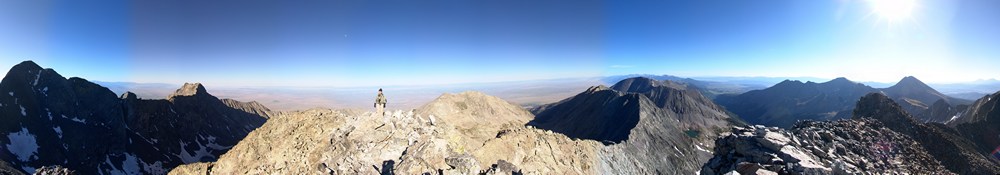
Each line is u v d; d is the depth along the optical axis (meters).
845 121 51.38
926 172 40.97
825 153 37.34
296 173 65.88
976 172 54.44
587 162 120.00
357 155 63.31
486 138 131.00
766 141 37.31
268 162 74.62
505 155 98.31
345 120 77.12
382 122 72.62
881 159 42.16
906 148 45.38
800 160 33.56
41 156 174.88
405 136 68.81
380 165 62.03
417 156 62.38
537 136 119.00
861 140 45.62
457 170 61.78
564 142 125.25
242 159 80.38
